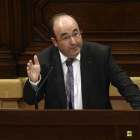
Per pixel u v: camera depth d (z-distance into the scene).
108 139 6.62
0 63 13.86
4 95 13.72
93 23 14.02
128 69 14.08
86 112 6.56
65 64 9.37
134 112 6.52
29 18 14.10
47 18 14.17
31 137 6.66
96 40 14.05
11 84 13.66
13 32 14.12
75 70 9.31
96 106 9.21
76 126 6.60
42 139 6.65
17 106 14.00
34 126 6.63
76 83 9.24
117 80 9.00
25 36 14.20
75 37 8.58
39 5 14.02
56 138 6.64
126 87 8.70
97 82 9.27
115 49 14.06
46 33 14.23
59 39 8.62
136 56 14.11
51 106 9.29
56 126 6.61
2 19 13.86
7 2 13.76
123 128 6.60
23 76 14.30
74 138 6.62
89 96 9.17
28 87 8.85
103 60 9.31
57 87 9.14
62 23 8.58
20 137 6.67
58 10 14.05
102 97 9.27
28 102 9.12
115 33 14.08
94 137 6.62
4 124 6.64
